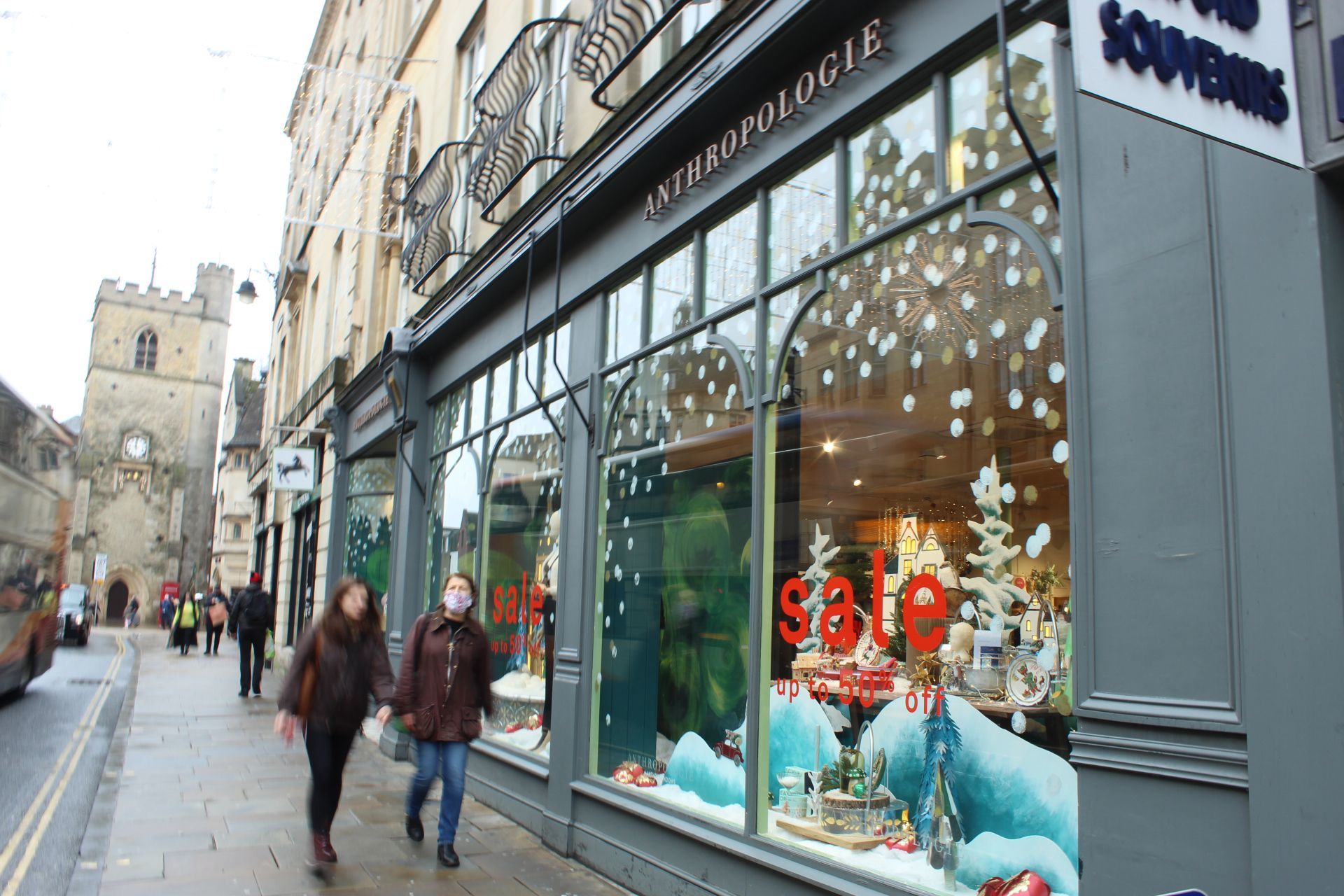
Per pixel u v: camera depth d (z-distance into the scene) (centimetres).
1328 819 245
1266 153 250
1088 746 304
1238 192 282
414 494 1062
